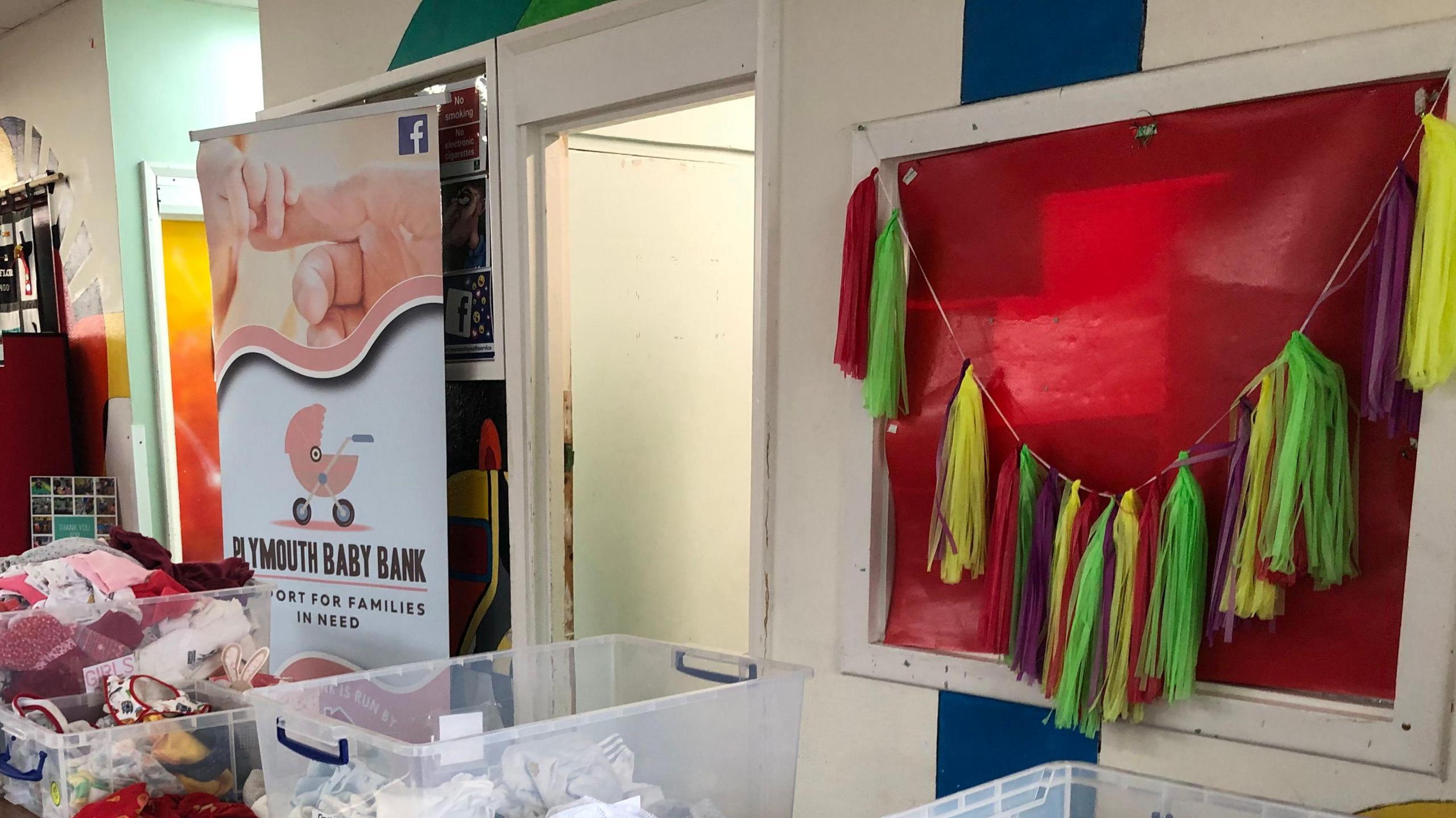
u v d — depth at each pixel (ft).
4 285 16.34
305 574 9.50
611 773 4.07
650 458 9.57
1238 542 4.58
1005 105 5.42
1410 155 4.28
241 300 9.65
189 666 6.31
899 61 5.86
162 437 13.78
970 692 5.69
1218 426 4.83
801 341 6.39
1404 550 4.37
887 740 6.08
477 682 5.32
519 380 8.73
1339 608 4.53
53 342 13.80
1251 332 4.72
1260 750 4.67
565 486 8.94
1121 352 5.13
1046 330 5.40
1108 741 5.15
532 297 8.68
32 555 6.72
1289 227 4.60
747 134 9.82
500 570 9.12
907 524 6.05
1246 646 4.78
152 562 6.91
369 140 8.87
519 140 8.59
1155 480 4.99
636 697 5.61
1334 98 4.47
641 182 9.30
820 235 6.26
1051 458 5.41
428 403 8.77
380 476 9.04
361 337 9.04
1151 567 4.86
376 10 9.77
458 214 9.24
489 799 3.79
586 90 7.97
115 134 13.12
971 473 5.57
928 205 5.84
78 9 13.39
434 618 8.87
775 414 6.56
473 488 9.30
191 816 5.15
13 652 5.69
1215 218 4.80
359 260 9.01
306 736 4.14
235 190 9.57
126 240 13.32
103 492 13.74
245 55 14.19
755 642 6.72
